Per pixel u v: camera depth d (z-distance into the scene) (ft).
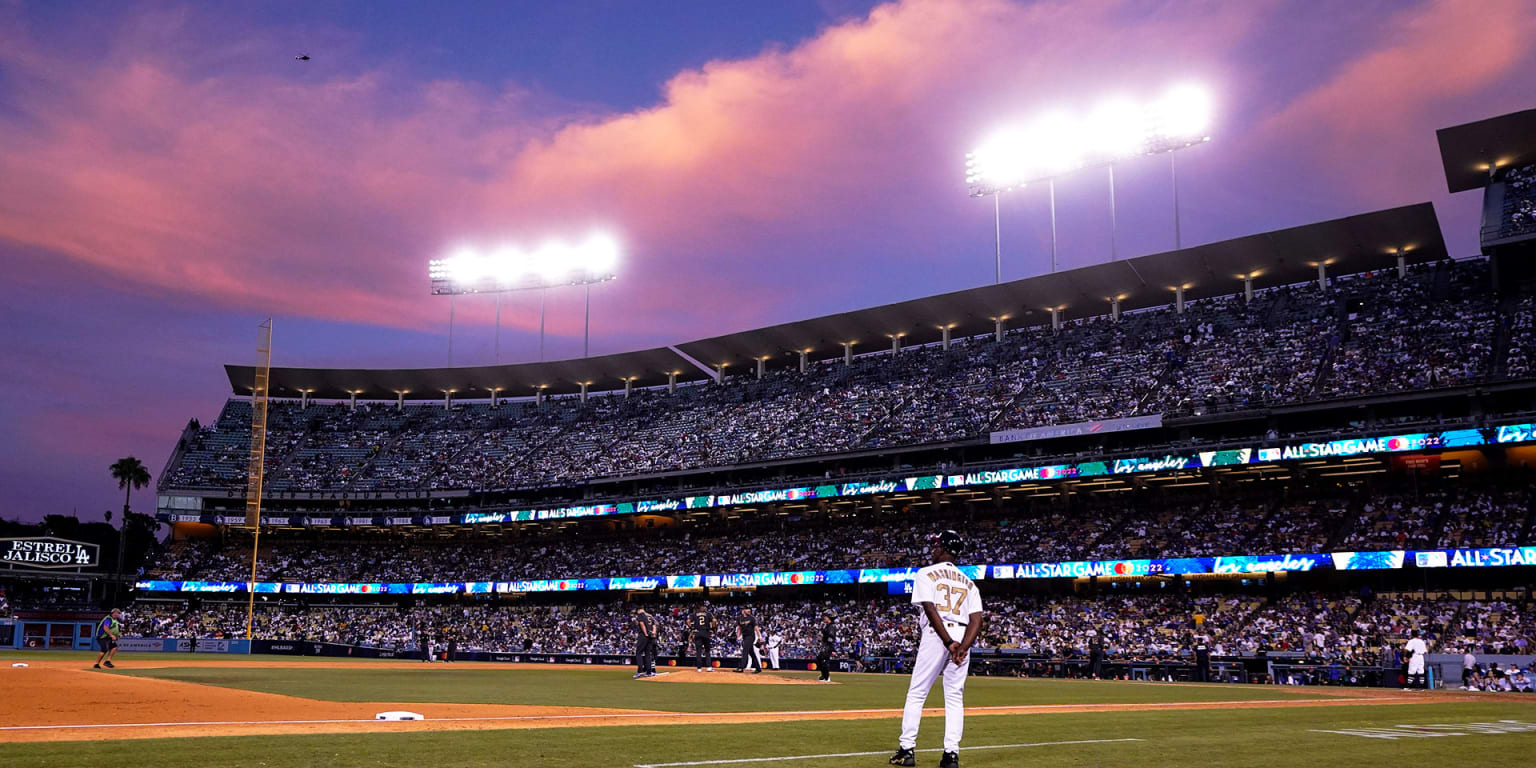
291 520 268.62
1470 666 122.31
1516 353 165.89
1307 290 209.87
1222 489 192.34
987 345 240.94
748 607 220.23
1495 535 151.94
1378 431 159.84
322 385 308.81
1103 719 50.90
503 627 242.17
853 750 33.81
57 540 272.51
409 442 297.33
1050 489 206.28
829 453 223.30
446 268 308.60
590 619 236.43
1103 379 210.38
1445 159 187.11
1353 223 192.54
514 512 255.09
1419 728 45.14
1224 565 161.68
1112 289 224.12
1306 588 172.14
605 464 262.06
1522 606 144.77
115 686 80.28
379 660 209.97
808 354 269.85
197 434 297.53
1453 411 174.09
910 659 170.30
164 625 256.32
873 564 204.44
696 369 285.23
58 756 28.63
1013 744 36.14
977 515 215.51
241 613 264.11
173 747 31.24
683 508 229.45
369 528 286.25
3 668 108.37
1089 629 171.63
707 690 91.56
